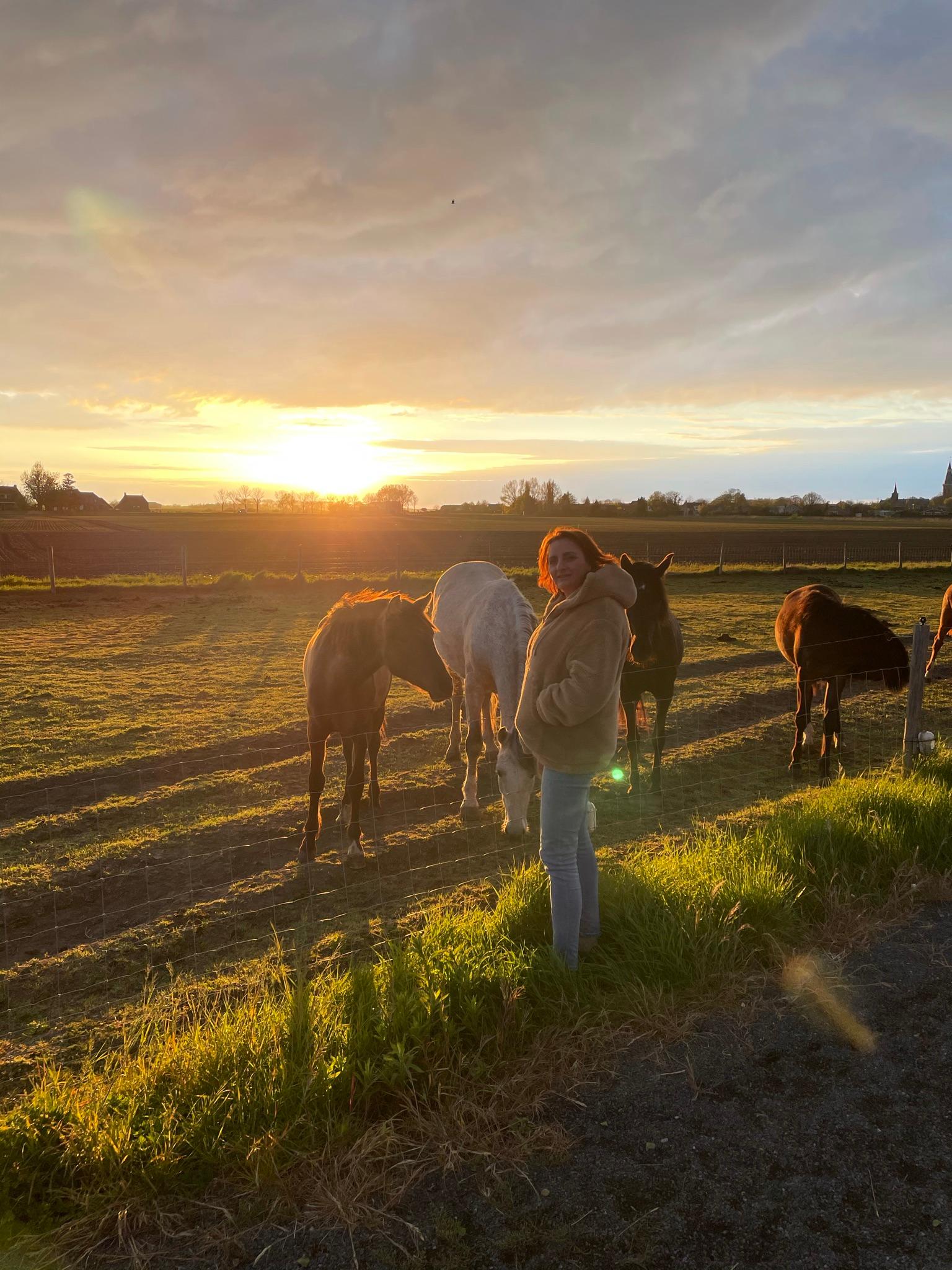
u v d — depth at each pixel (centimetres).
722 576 2427
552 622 290
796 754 664
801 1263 189
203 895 438
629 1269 188
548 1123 239
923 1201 206
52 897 435
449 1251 195
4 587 1975
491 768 679
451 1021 272
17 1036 312
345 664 457
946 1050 270
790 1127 236
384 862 478
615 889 354
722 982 308
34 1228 204
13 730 773
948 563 2944
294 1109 236
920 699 567
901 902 373
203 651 1184
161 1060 255
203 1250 198
